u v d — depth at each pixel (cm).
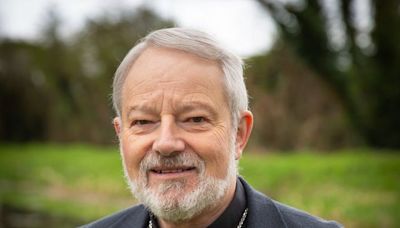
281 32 1583
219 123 199
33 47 3303
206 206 200
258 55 1819
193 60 197
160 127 196
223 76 201
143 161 200
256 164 1323
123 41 2792
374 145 1712
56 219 1199
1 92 3300
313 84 1800
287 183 1175
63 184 1670
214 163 197
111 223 232
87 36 2930
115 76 213
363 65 1605
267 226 208
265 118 1836
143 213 229
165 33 201
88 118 2936
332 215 918
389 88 1609
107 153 2056
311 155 1468
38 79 3222
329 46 1574
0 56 3312
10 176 1914
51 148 2591
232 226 210
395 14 1572
